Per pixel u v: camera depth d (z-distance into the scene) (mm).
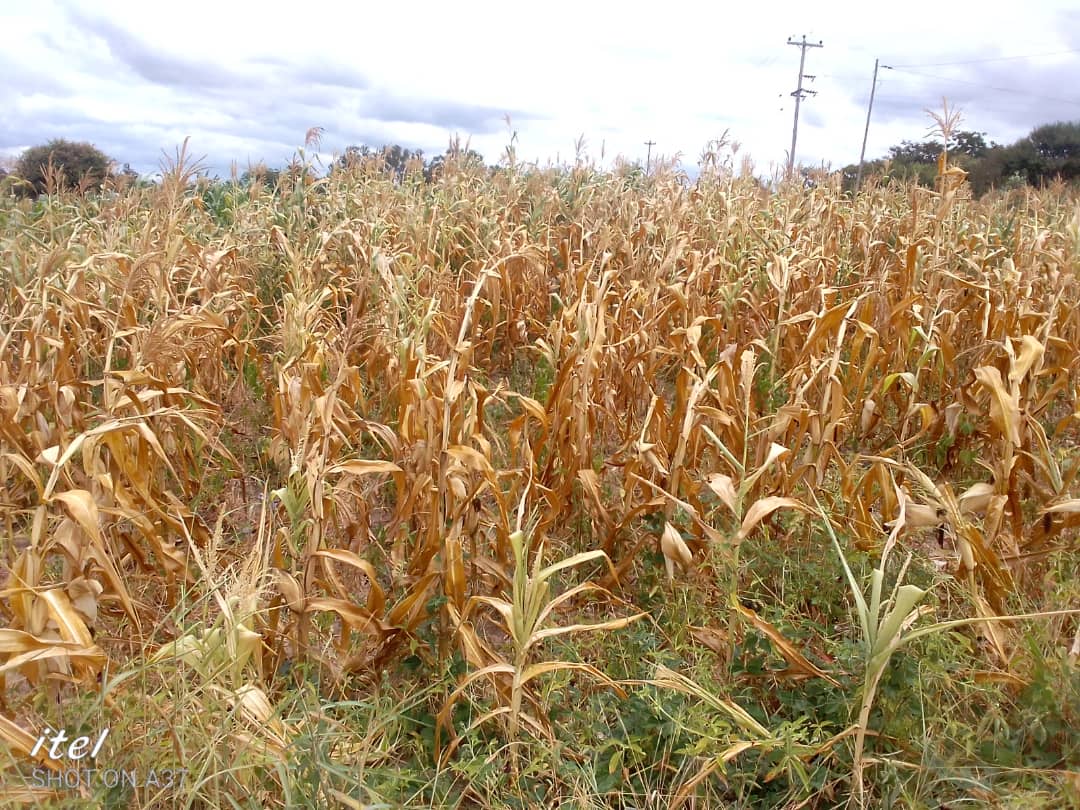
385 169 12703
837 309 4953
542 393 6625
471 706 3201
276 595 3402
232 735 2598
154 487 4461
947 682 3199
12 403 3891
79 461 3975
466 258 9430
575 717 3197
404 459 4156
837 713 3119
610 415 5445
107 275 6117
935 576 3949
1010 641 3451
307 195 10711
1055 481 3918
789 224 8578
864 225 9250
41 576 3066
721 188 11672
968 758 2939
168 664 2859
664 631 3770
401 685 3447
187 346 5145
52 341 4719
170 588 3645
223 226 11305
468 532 3898
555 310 8516
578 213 10828
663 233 8844
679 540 3652
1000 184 29484
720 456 4707
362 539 4297
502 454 5367
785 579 4059
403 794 2795
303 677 3240
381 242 8352
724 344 7062
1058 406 7047
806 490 4801
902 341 6273
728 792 2926
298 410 4277
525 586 2857
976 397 5586
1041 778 2768
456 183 11438
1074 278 7246
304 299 6184
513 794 2859
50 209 8203
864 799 2801
